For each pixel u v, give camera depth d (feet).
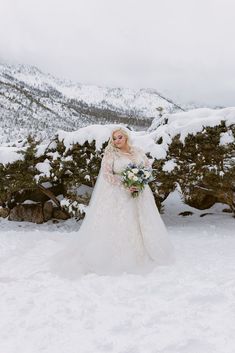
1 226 33.63
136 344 9.84
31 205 35.83
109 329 10.85
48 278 16.05
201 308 11.93
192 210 35.96
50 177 29.94
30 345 10.05
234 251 19.92
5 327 11.19
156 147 27.09
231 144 25.70
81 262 17.54
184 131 26.63
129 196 18.19
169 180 27.73
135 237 17.75
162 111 34.45
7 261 19.45
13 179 30.91
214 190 29.40
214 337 9.97
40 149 30.63
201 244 21.98
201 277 15.17
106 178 18.30
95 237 17.81
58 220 35.19
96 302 13.02
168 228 29.30
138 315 11.74
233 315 11.25
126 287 14.62
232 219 31.50
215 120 26.08
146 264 17.51
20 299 13.47
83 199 30.73
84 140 28.37
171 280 14.98
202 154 26.78
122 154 18.81
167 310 11.93
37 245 22.91
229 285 13.76
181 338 10.00
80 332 10.76
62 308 12.46
